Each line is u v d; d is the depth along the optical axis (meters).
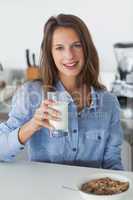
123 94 2.56
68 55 1.52
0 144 1.54
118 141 1.68
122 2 3.16
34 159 1.65
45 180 1.38
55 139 1.60
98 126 1.64
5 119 2.48
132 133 2.16
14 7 3.34
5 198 1.24
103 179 1.29
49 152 1.62
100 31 3.26
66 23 1.53
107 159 1.67
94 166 1.66
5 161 1.57
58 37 1.53
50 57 1.63
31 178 1.40
